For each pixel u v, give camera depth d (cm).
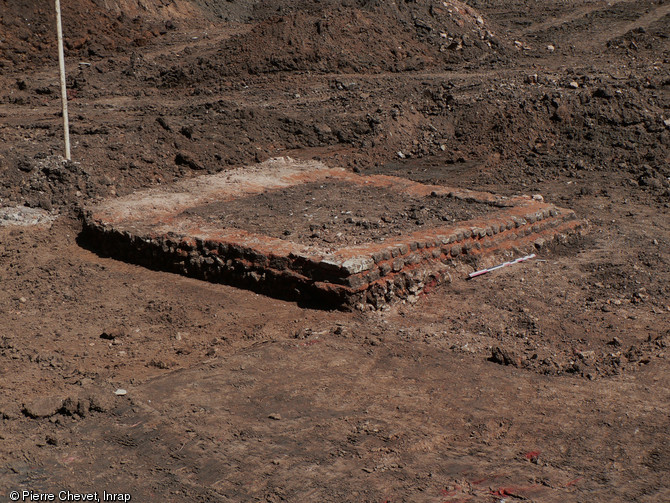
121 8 2692
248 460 521
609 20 2916
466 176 1393
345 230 931
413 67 2216
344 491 488
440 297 845
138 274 923
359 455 528
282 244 872
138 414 578
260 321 774
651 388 634
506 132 1538
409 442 544
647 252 997
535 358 695
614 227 1108
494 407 599
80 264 951
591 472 514
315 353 690
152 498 482
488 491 491
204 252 902
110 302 833
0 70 2241
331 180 1245
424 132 1569
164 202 1092
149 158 1303
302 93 1884
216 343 723
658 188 1316
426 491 489
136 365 677
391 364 672
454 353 703
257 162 1394
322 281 804
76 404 582
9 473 508
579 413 591
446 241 890
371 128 1544
